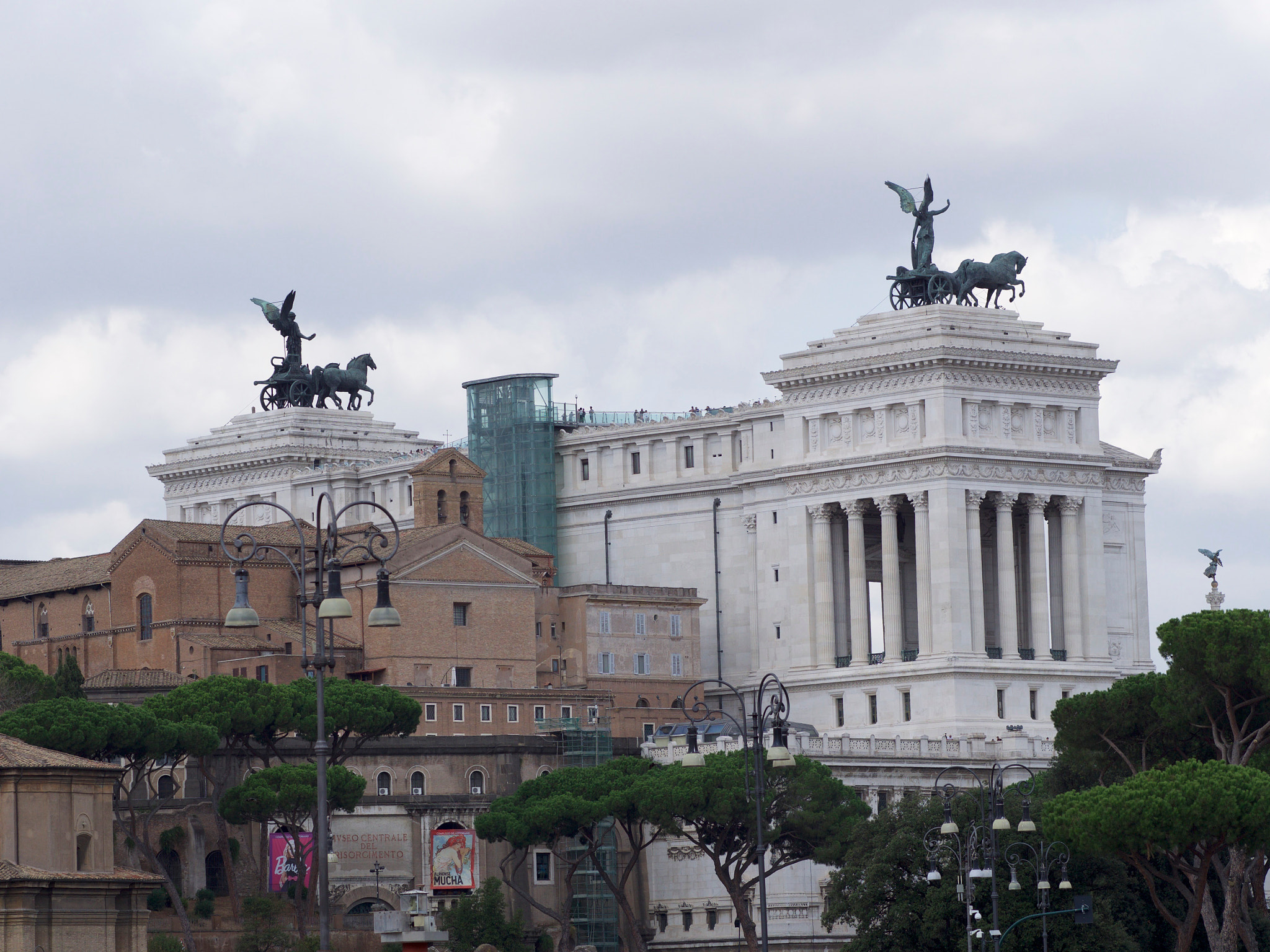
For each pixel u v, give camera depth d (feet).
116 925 653.71
